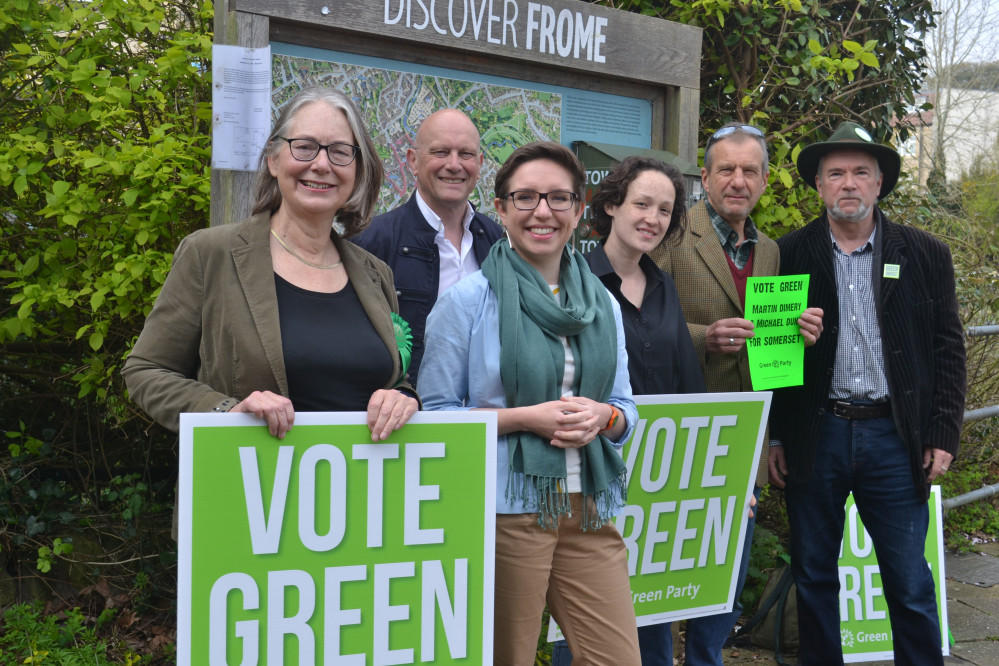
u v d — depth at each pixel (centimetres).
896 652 349
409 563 209
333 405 207
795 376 322
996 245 607
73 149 355
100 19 362
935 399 343
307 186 205
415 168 316
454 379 234
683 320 303
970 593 479
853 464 338
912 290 336
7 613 362
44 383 423
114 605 389
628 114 421
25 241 383
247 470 193
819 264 338
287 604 198
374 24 335
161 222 336
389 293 230
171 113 376
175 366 204
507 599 231
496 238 328
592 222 306
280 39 324
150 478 420
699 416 297
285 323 203
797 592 356
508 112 383
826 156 337
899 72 591
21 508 398
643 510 291
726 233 336
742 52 533
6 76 383
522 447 228
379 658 207
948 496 571
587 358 236
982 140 1568
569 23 387
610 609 237
